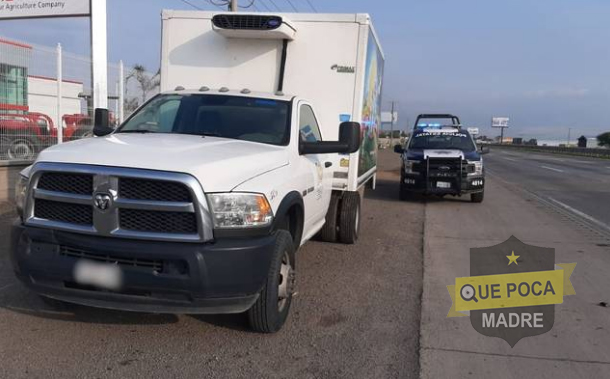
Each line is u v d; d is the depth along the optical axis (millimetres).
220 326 4543
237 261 3795
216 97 5598
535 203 13211
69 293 3934
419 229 9367
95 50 12484
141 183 3760
